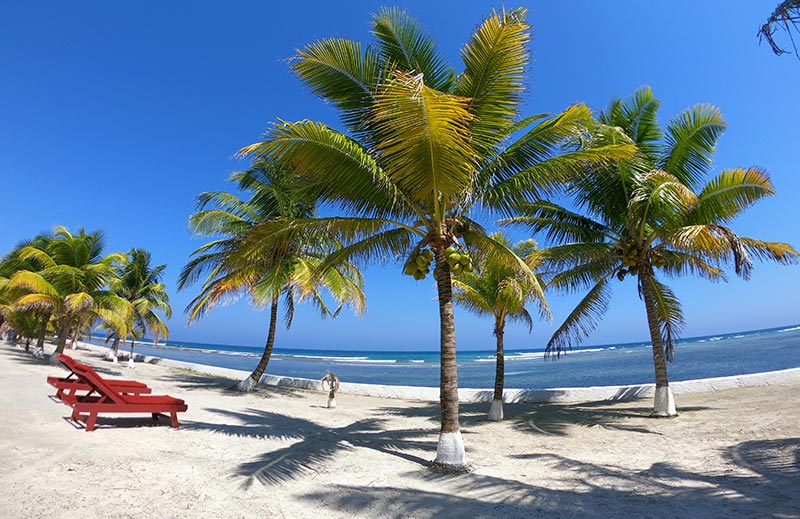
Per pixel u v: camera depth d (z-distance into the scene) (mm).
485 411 13336
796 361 28594
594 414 11781
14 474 4707
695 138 11180
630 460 6812
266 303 13523
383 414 12609
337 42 6871
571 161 7004
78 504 4070
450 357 6602
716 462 6371
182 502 4383
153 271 25391
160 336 27547
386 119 6145
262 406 12688
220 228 15602
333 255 7836
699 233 9320
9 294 18219
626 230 11984
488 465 6562
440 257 6945
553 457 7102
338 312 17359
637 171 10672
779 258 10586
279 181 14812
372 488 5258
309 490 5090
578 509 4617
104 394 7328
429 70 7570
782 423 8500
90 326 24750
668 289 13344
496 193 7281
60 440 6145
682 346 82250
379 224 7473
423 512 4480
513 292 10758
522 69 6863
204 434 7547
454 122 5566
